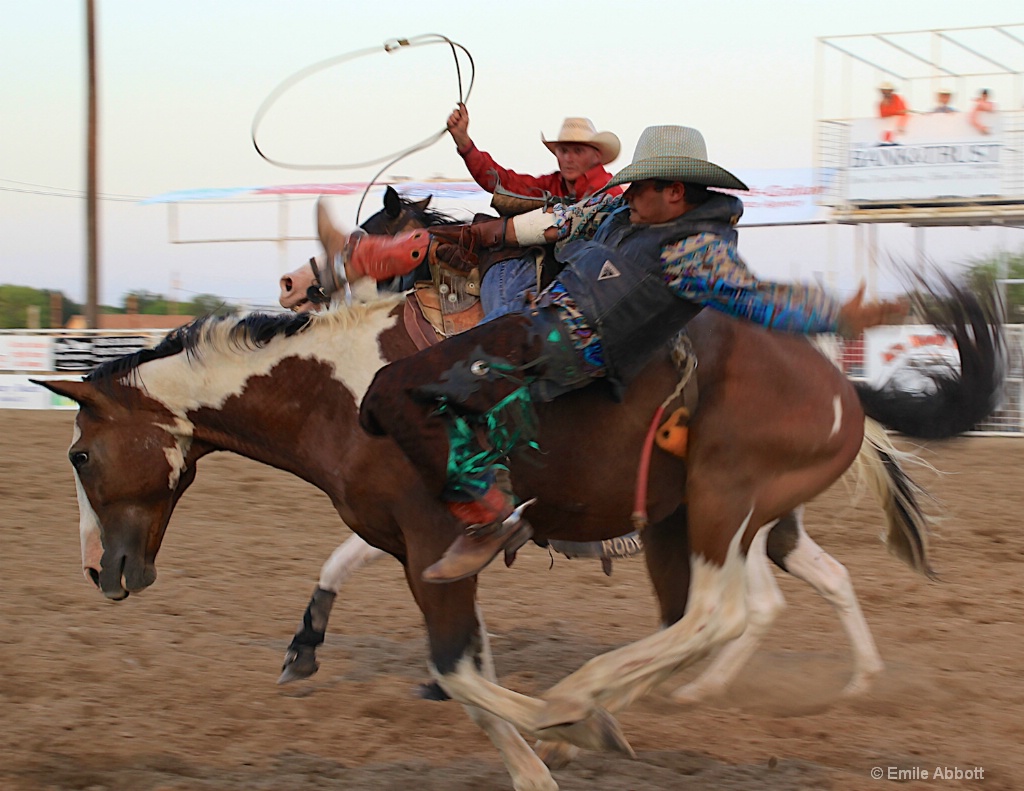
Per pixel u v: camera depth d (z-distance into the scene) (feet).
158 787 21.43
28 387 91.20
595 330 19.57
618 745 19.51
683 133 19.99
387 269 22.41
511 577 40.11
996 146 97.25
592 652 31.42
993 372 24.34
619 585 39.04
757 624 27.20
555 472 20.59
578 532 21.72
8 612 33.32
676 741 24.48
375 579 39.42
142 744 23.61
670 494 21.36
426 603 20.45
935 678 28.71
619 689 19.67
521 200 23.07
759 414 20.81
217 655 30.07
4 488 54.34
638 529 21.88
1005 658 30.76
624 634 33.30
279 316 22.31
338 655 30.58
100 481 22.17
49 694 26.40
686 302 19.99
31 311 127.95
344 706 26.35
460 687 20.06
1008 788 22.07
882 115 100.37
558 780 22.35
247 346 21.98
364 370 21.70
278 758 23.09
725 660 27.27
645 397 20.54
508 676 29.32
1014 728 25.38
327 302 24.26
